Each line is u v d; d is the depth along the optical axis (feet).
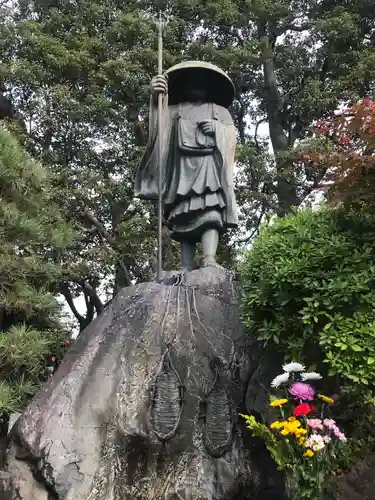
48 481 17.60
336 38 50.93
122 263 48.98
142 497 18.15
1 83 46.32
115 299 22.38
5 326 25.88
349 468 15.78
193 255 25.36
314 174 46.75
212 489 18.34
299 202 50.83
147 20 48.08
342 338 15.64
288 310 17.49
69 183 47.21
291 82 55.21
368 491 15.35
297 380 16.40
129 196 50.01
